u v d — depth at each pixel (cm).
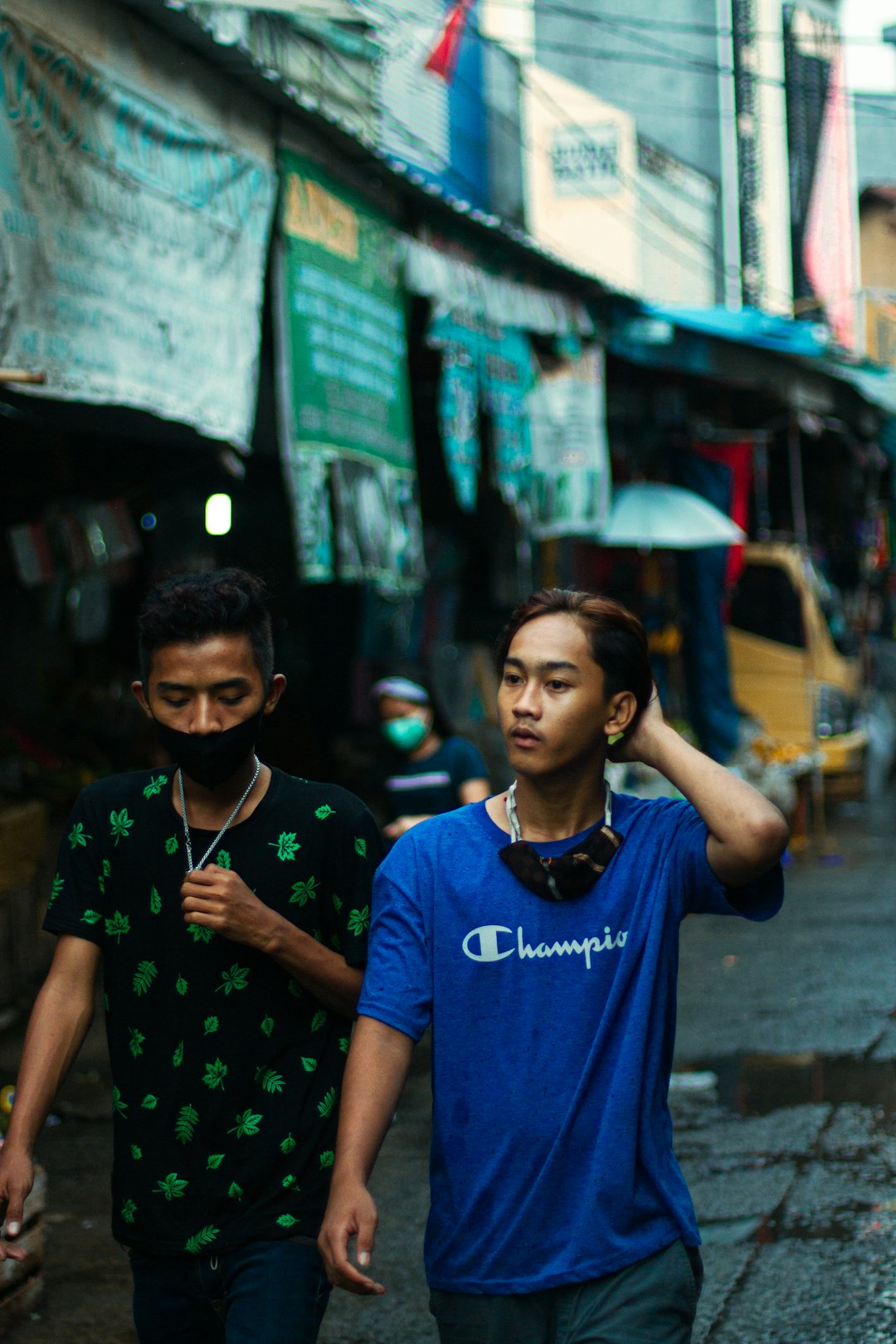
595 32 1916
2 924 651
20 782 853
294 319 613
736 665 1427
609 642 204
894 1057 580
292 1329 208
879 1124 500
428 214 745
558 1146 197
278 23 788
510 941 203
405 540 707
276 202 607
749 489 1562
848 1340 343
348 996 220
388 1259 400
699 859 203
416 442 1043
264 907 212
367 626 1081
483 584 1142
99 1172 473
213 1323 223
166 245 529
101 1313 364
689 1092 545
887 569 1866
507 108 1595
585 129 1722
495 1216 198
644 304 980
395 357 712
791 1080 555
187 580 221
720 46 1884
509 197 1598
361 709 1105
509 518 1049
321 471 625
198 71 548
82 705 993
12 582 927
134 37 509
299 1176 215
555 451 909
